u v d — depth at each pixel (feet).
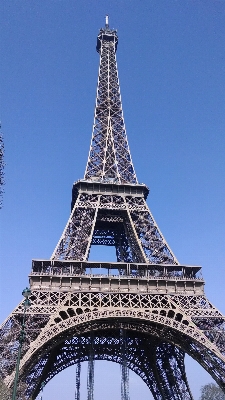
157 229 342.44
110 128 435.53
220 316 276.00
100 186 372.17
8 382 220.23
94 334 353.72
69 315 264.52
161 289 291.58
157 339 344.49
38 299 268.41
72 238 323.16
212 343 258.78
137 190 378.32
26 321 254.06
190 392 330.54
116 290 285.64
